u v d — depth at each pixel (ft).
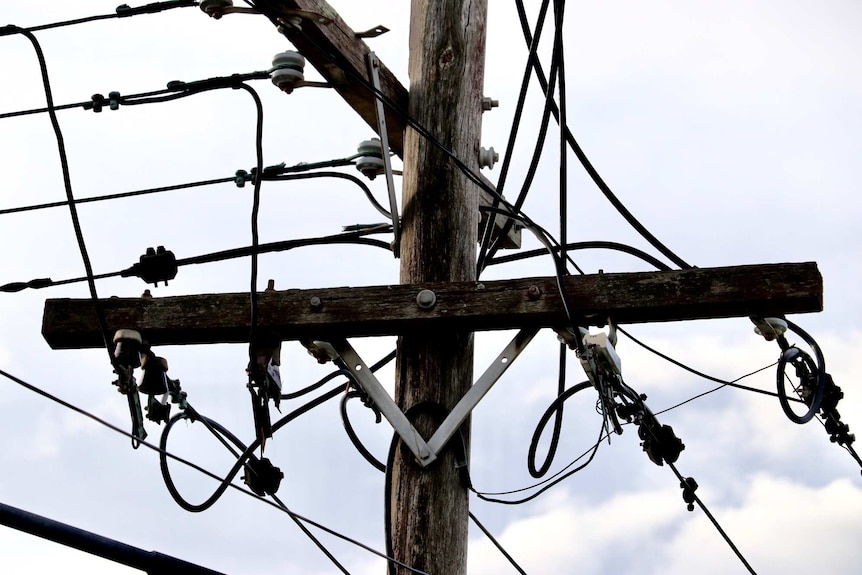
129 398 31.73
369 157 38.42
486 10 37.14
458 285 32.27
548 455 33.27
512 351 32.27
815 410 34.19
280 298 32.50
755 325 31.89
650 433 34.83
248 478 32.27
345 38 35.65
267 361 32.09
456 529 31.89
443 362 32.76
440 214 34.55
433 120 35.68
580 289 31.71
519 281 32.07
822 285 30.99
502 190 36.50
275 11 34.27
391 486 32.17
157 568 26.20
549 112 34.76
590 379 32.32
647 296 31.45
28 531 25.62
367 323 32.27
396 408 32.27
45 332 32.50
